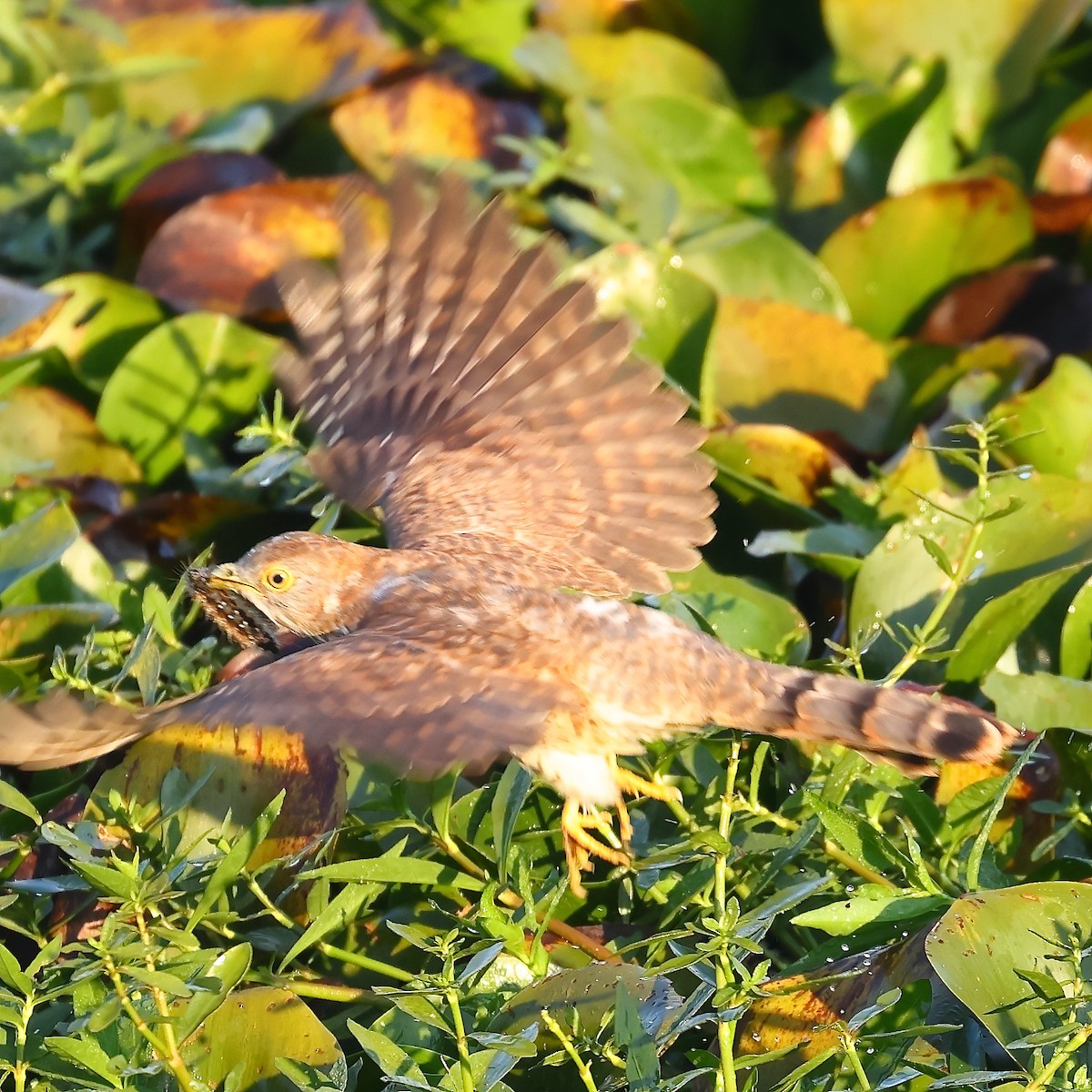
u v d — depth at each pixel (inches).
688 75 614.9
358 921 375.9
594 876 393.7
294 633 378.9
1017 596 410.6
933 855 381.1
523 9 631.8
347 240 420.8
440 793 362.6
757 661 362.9
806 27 655.8
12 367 501.4
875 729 351.6
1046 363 530.3
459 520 391.5
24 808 333.1
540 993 333.1
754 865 377.1
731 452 477.1
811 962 348.8
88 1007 319.9
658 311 513.0
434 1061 327.0
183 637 455.8
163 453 515.8
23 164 567.2
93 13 576.7
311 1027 331.6
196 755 382.0
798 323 522.3
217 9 616.7
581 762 358.0
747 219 565.0
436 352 409.4
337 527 479.5
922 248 564.4
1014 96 613.3
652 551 388.8
